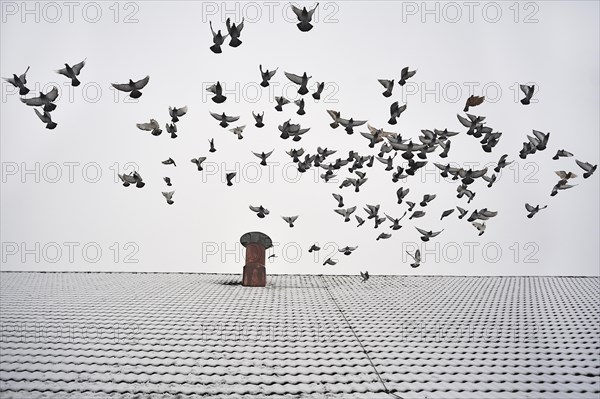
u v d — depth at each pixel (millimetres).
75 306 12469
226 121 11234
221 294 13984
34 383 7582
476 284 16062
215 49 8523
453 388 7484
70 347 9180
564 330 10602
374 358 8727
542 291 14938
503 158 12242
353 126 11492
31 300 13148
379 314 11867
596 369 8305
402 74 10242
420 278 17109
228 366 8305
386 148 12797
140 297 13562
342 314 11805
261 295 13914
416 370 8180
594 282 16500
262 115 11484
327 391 7359
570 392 7375
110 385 7527
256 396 7180
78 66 9188
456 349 9227
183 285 15445
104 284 15609
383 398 7113
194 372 8031
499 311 12273
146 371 8062
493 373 8070
